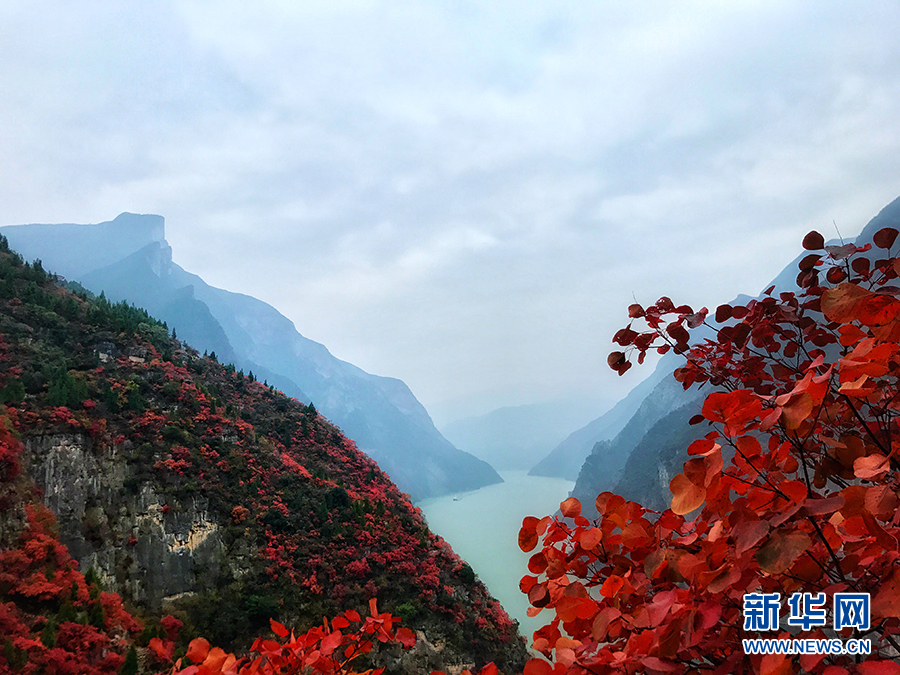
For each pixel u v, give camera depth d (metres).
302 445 44.25
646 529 1.01
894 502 0.61
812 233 1.82
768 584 0.76
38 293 43.03
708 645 0.78
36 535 23.28
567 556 1.14
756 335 1.86
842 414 1.29
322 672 1.69
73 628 18.56
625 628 0.91
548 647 1.11
